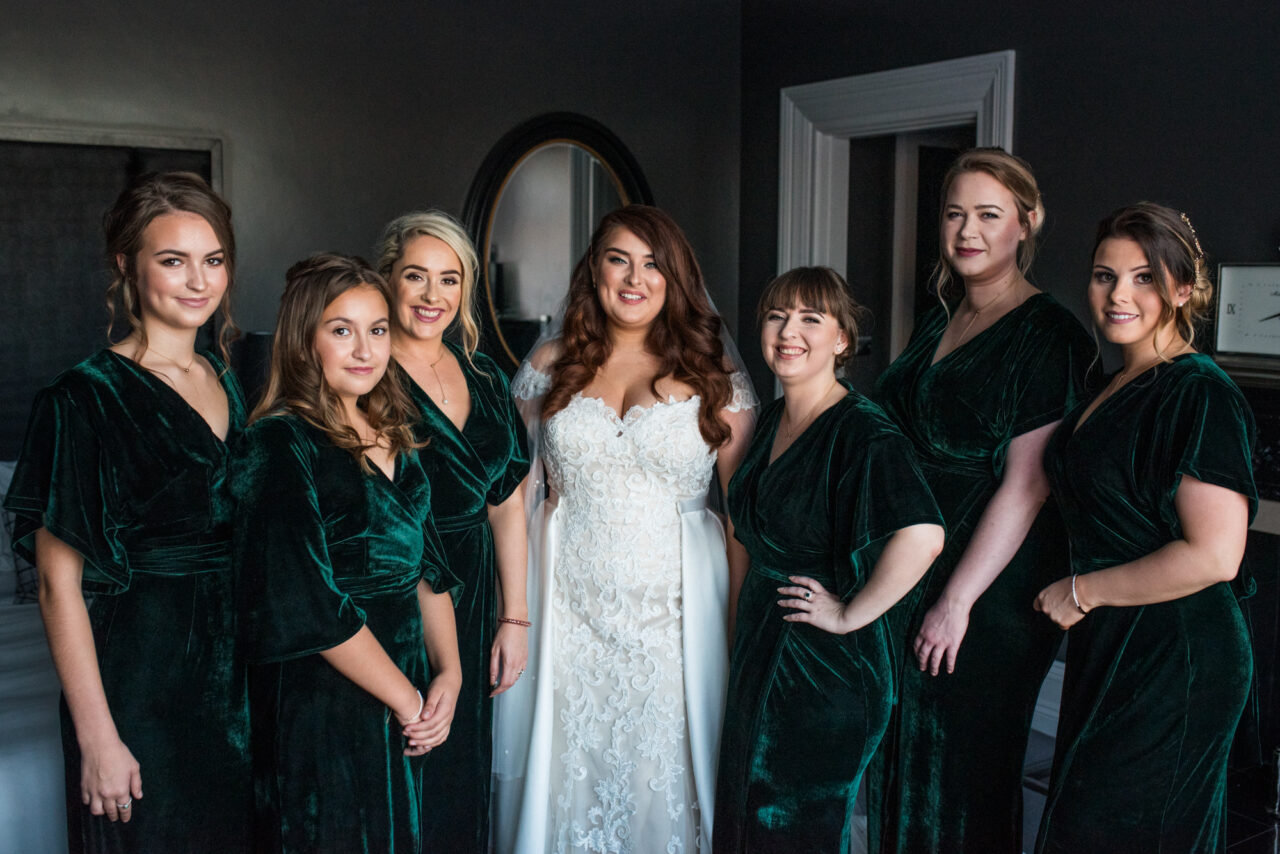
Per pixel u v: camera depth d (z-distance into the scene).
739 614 2.33
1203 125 3.43
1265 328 3.23
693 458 2.40
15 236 3.69
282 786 1.79
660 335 2.46
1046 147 3.93
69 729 1.87
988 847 2.37
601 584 2.42
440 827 2.26
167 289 1.85
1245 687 1.99
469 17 4.59
